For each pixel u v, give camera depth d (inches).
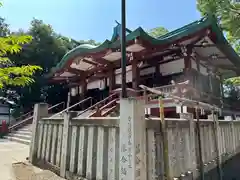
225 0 422.3
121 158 97.1
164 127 111.1
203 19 299.9
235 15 421.1
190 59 325.7
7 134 440.1
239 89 759.7
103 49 323.6
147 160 99.8
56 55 637.9
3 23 548.4
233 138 231.0
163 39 290.0
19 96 635.5
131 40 276.7
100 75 458.3
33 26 616.1
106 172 111.9
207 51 364.2
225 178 187.9
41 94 646.5
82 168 127.8
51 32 647.1
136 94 316.2
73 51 381.1
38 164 179.8
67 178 138.0
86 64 430.0
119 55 349.4
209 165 160.2
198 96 303.4
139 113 97.3
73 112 149.6
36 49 594.9
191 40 310.7
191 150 136.4
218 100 423.2
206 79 404.5
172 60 349.4
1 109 608.7
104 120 116.6
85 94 496.4
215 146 178.7
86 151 128.9
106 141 114.9
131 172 91.2
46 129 181.5
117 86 407.2
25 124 460.8
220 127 199.9
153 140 105.3
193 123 145.7
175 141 122.1
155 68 374.3
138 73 352.8
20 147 283.9
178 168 120.1
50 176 144.8
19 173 152.6
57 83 621.3
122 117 100.4
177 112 249.0
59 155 154.0
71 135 144.0
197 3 478.0
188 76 314.8
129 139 94.7
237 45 515.8
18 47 107.0
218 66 437.7
